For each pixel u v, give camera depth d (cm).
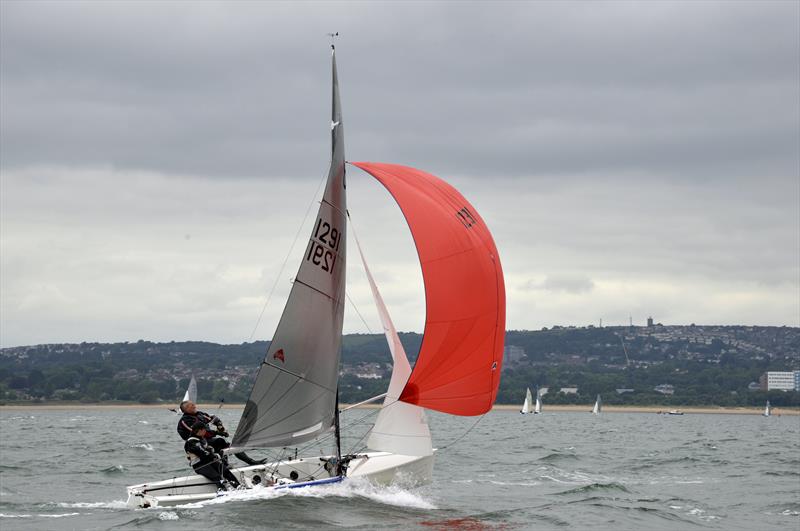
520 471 7675
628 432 17938
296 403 4994
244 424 4862
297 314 4903
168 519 4381
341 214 5059
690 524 5006
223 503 4697
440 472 7500
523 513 5069
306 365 4984
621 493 6138
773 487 6738
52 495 5719
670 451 10750
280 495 4856
